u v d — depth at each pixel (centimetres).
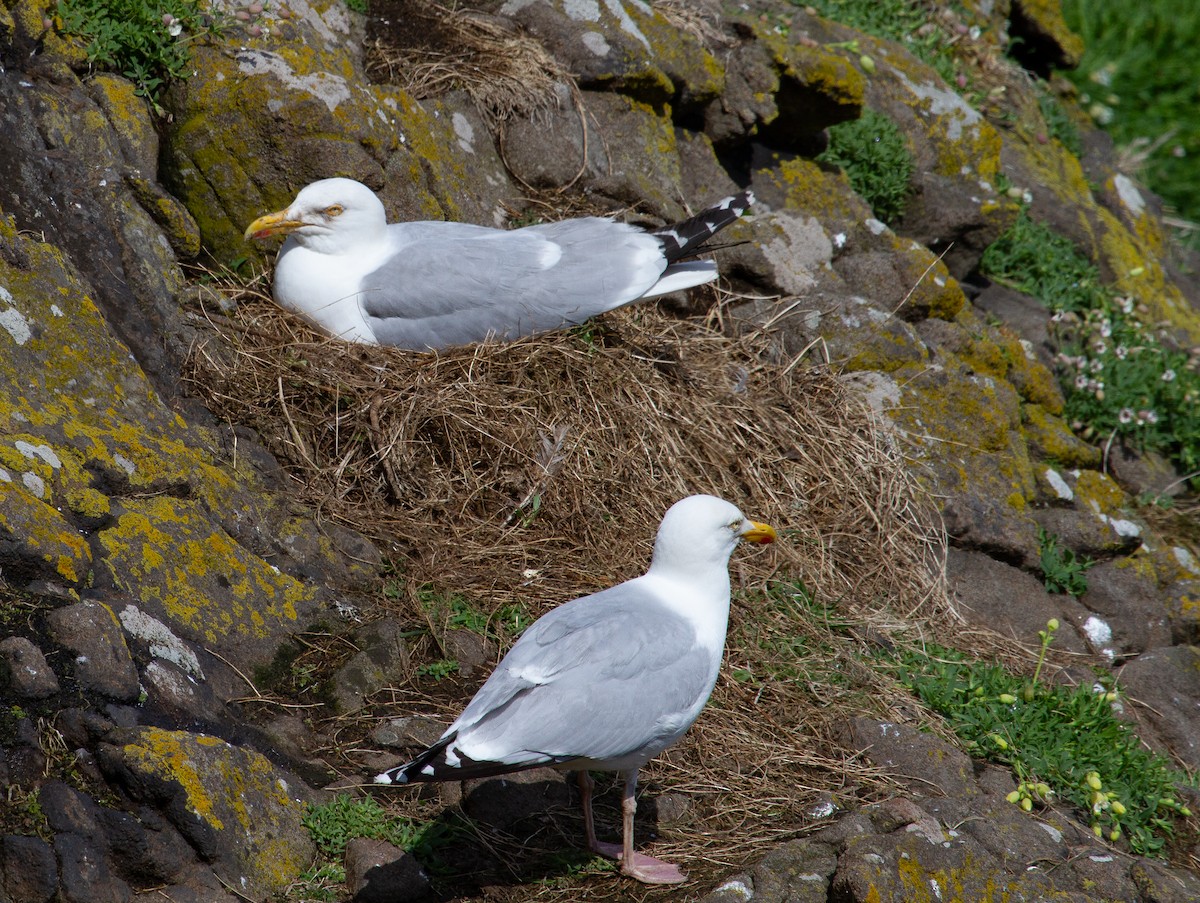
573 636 700
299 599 856
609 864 741
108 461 803
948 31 1914
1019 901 761
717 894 705
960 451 1238
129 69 1082
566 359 1072
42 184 938
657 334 1181
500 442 1003
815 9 1698
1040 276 1628
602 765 707
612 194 1295
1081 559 1238
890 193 1526
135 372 891
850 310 1288
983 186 1606
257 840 680
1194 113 2436
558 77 1320
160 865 644
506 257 1079
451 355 1043
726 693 909
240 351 998
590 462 1029
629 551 991
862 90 1459
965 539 1180
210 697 755
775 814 806
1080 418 1462
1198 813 943
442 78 1272
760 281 1301
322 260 1050
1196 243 2220
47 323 850
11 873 615
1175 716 1073
